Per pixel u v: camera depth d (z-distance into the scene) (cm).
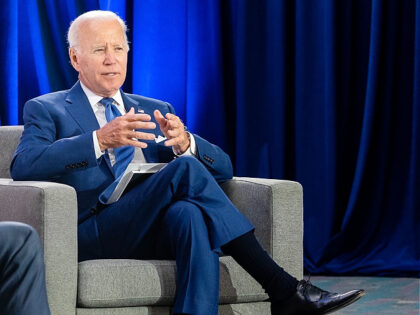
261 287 498
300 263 509
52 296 451
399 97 850
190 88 865
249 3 861
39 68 848
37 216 453
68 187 464
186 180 486
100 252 513
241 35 859
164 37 870
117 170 541
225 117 878
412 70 843
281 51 852
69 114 550
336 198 852
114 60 558
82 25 562
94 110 566
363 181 843
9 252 397
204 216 476
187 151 535
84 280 462
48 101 552
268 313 505
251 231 481
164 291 474
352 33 855
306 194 858
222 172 544
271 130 863
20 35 858
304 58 850
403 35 845
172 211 479
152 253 507
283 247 504
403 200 848
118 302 466
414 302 693
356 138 864
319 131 849
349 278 820
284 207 505
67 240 459
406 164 848
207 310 453
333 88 836
